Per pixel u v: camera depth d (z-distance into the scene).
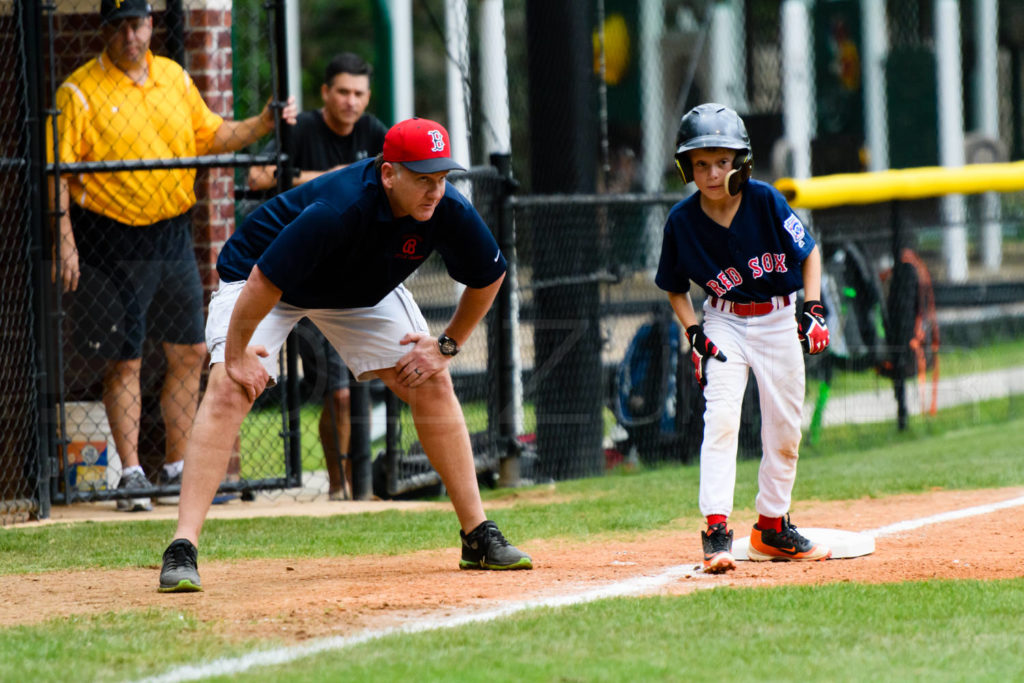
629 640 12.60
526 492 26.52
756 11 65.25
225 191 26.20
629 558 17.91
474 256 15.89
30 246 22.88
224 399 16.14
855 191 33.69
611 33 65.69
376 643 12.63
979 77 66.94
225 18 26.64
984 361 45.62
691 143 15.91
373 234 15.38
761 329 16.62
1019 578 15.56
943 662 11.70
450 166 14.85
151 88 23.77
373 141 27.67
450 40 36.44
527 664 11.70
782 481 17.11
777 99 64.88
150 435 25.72
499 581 16.17
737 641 12.49
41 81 22.86
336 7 85.19
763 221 16.28
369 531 21.12
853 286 35.47
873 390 41.25
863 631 12.89
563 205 30.61
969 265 55.19
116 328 23.47
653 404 31.95
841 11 61.81
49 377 23.41
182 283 24.00
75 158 23.33
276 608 14.52
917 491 24.27
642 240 40.62
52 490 23.50
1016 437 33.28
